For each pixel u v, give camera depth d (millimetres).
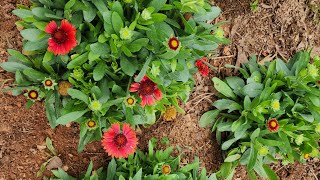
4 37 646
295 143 738
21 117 661
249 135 729
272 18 782
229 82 734
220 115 750
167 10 617
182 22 633
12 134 659
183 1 579
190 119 739
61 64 612
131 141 604
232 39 763
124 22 571
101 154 699
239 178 775
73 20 569
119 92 603
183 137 738
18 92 639
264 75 744
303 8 792
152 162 683
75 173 688
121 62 580
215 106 734
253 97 722
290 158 729
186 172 700
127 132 604
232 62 763
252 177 734
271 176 724
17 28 650
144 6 590
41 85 619
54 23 547
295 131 730
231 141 724
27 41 607
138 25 561
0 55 645
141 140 714
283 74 722
